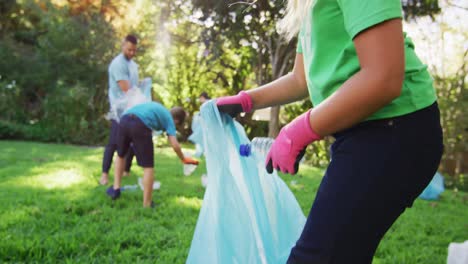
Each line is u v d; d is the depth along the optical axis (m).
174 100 13.40
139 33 11.20
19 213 3.20
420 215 3.98
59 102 10.92
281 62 5.67
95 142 10.84
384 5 0.95
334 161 1.12
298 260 1.11
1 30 13.65
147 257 2.50
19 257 2.37
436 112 1.13
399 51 0.95
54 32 11.43
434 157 1.10
